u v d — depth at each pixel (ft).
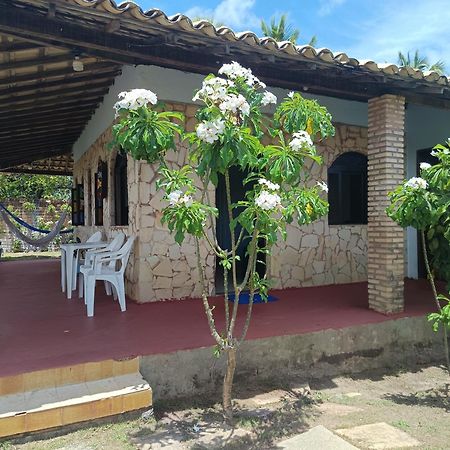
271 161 10.13
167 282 19.12
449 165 12.15
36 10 10.58
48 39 11.91
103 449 9.16
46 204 64.75
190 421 10.75
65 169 47.44
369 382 14.07
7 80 16.88
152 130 9.41
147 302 18.65
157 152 9.66
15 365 10.84
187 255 19.51
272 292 21.17
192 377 12.38
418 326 16.58
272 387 13.02
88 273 16.66
